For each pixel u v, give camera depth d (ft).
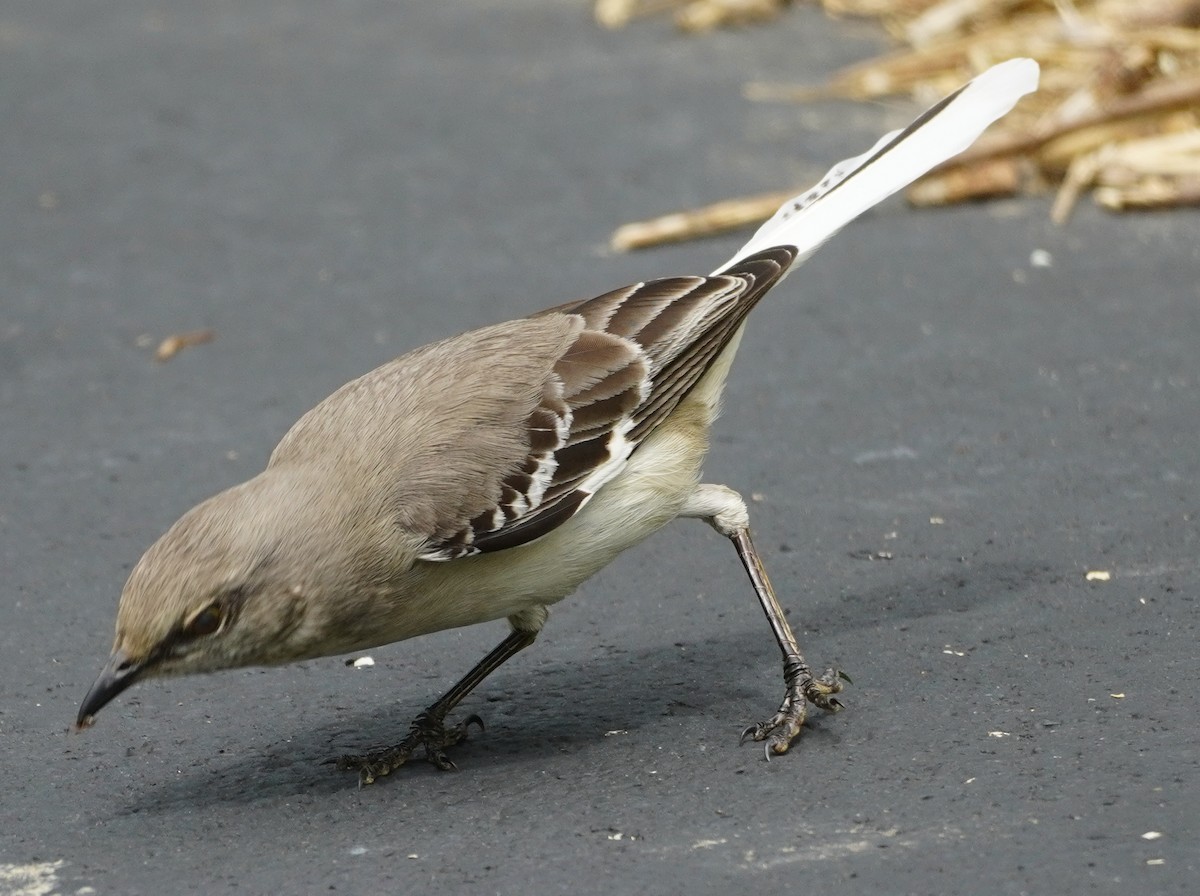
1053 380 47.24
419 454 29.07
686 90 75.72
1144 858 24.94
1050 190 62.69
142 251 63.46
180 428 48.85
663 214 62.13
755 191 62.90
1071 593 35.40
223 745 32.27
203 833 28.84
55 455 47.60
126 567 40.68
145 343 55.42
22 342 56.08
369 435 29.37
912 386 47.80
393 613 28.89
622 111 73.97
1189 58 61.36
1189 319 50.44
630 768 29.89
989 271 55.72
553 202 64.75
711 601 37.09
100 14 99.86
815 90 73.31
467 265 59.52
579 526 30.27
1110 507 39.50
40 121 79.00
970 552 38.01
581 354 31.24
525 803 28.96
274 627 27.66
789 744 29.96
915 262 57.21
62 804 30.22
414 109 77.30
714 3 84.28
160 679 27.78
